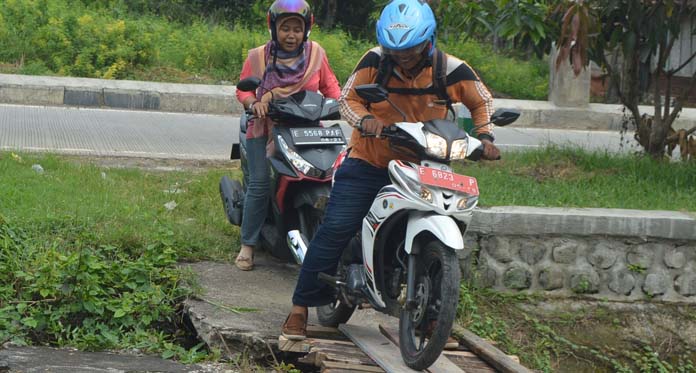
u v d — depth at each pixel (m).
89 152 14.40
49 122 17.86
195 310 7.77
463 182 6.34
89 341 7.28
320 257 6.96
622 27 12.33
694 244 9.44
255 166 8.84
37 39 24.56
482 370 7.17
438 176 6.29
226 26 29.95
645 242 9.38
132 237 8.96
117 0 29.58
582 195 10.54
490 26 12.41
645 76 13.52
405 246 6.43
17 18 25.17
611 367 8.88
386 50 6.44
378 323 8.09
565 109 23.98
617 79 13.63
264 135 8.78
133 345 7.41
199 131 18.34
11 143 14.78
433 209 6.26
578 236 9.27
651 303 9.41
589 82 24.23
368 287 6.84
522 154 13.60
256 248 9.77
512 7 11.94
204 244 9.44
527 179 11.66
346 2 33.84
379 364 6.79
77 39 24.75
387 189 6.52
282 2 8.48
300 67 8.64
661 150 13.62
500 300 9.12
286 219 8.66
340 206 6.89
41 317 7.58
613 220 9.27
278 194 8.44
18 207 9.42
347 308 7.50
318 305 7.13
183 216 10.34
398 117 6.81
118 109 21.12
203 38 26.61
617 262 9.35
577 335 9.04
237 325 7.45
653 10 12.18
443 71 6.61
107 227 9.20
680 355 9.09
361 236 7.00
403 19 6.36
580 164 12.94
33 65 23.55
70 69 23.95
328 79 8.90
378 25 6.48
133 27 25.55
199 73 25.39
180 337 7.88
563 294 9.30
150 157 14.30
